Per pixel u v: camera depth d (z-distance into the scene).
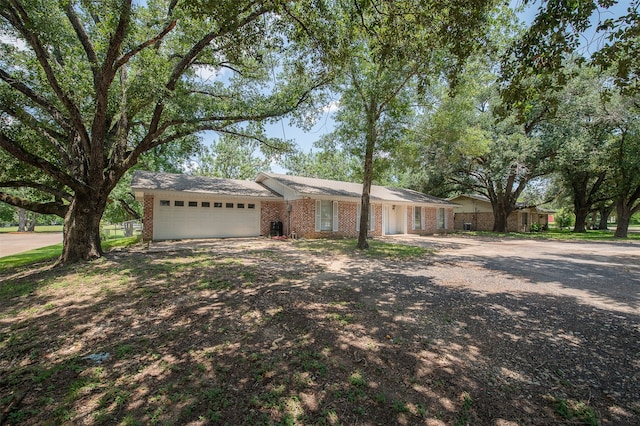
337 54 6.31
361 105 11.66
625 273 7.70
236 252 10.50
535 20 4.09
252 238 15.83
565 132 19.83
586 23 3.97
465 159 22.09
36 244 21.27
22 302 5.25
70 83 7.71
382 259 9.44
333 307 4.74
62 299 5.30
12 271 8.48
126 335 3.83
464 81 9.67
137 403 2.54
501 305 4.97
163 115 10.35
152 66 7.86
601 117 16.58
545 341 3.68
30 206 9.30
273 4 5.12
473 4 4.57
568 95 17.62
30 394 2.69
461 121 12.31
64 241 8.99
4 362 3.26
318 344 3.53
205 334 3.81
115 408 2.49
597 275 7.45
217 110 10.80
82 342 3.68
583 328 4.07
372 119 10.95
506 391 2.70
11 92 7.99
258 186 18.20
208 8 4.57
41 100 8.23
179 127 10.84
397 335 3.78
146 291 5.57
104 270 7.37
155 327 4.05
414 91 11.35
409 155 12.99
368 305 4.86
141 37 7.68
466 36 4.96
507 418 2.36
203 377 2.90
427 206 21.64
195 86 10.95
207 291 5.55
